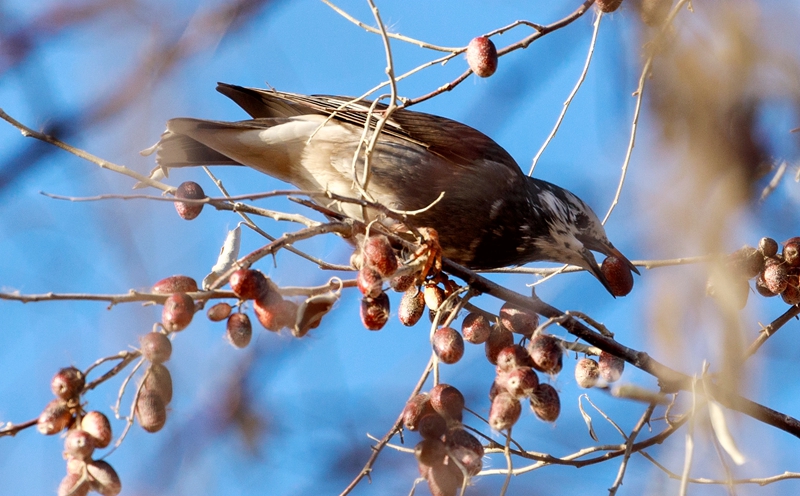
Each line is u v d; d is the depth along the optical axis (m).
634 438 6.67
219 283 5.80
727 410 5.81
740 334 5.36
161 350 5.30
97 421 5.21
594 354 6.85
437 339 6.43
